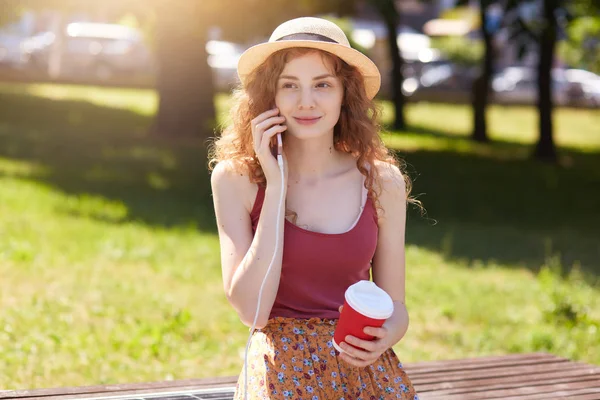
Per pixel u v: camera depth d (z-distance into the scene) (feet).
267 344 10.02
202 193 45.39
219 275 28.66
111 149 57.11
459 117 97.71
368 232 10.48
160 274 28.17
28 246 29.66
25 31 119.96
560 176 61.11
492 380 14.56
